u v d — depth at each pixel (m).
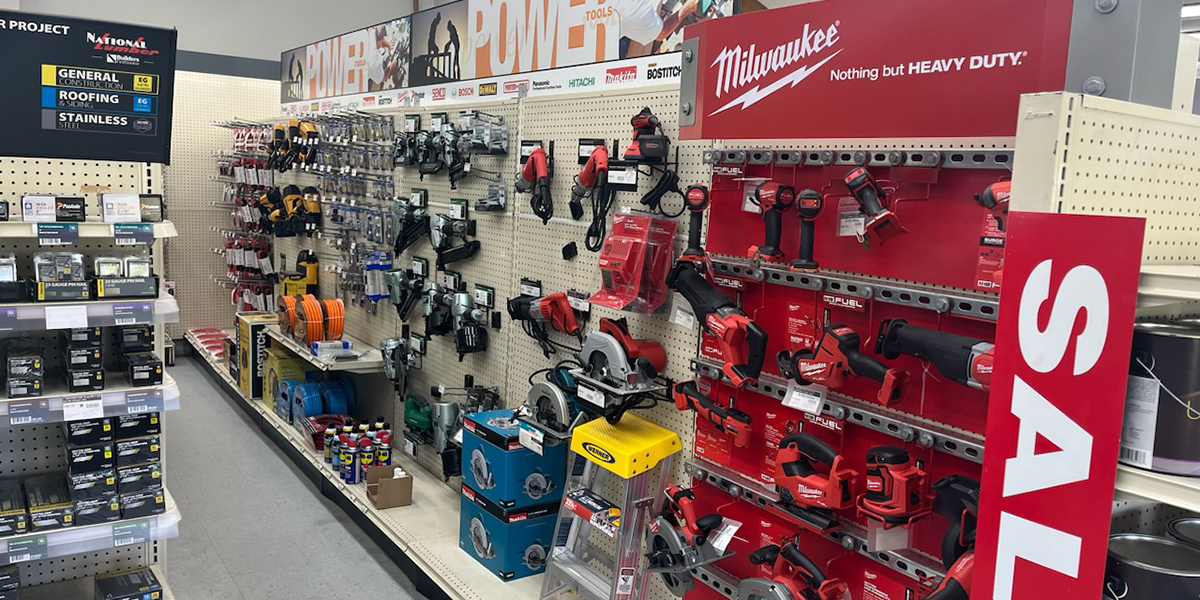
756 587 2.21
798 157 2.18
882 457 1.94
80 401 2.58
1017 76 1.60
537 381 3.56
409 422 4.49
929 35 1.75
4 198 2.79
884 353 1.99
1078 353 1.29
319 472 4.66
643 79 3.03
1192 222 1.63
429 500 4.11
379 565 3.82
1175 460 1.28
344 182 5.61
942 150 1.84
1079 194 1.39
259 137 7.02
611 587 2.69
